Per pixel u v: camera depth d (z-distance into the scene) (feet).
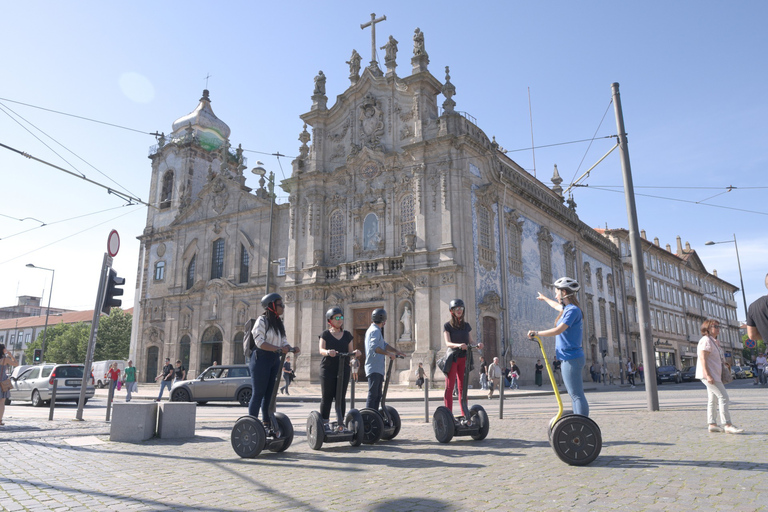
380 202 107.24
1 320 338.34
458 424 26.68
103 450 26.86
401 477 19.03
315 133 119.85
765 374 102.73
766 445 23.22
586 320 148.25
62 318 308.81
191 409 32.48
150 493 17.40
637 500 14.94
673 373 143.54
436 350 93.40
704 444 23.91
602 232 196.24
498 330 103.65
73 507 15.75
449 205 98.27
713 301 289.53
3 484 18.86
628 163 48.24
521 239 119.65
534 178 149.79
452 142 100.22
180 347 135.23
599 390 100.27
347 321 106.73
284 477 19.60
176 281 140.87
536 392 82.79
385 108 111.96
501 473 19.06
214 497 16.76
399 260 102.63
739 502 14.40
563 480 17.57
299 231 117.08
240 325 124.47
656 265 223.51
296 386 105.19
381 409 28.25
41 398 72.43
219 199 137.18
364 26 121.19
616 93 49.49
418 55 107.04
